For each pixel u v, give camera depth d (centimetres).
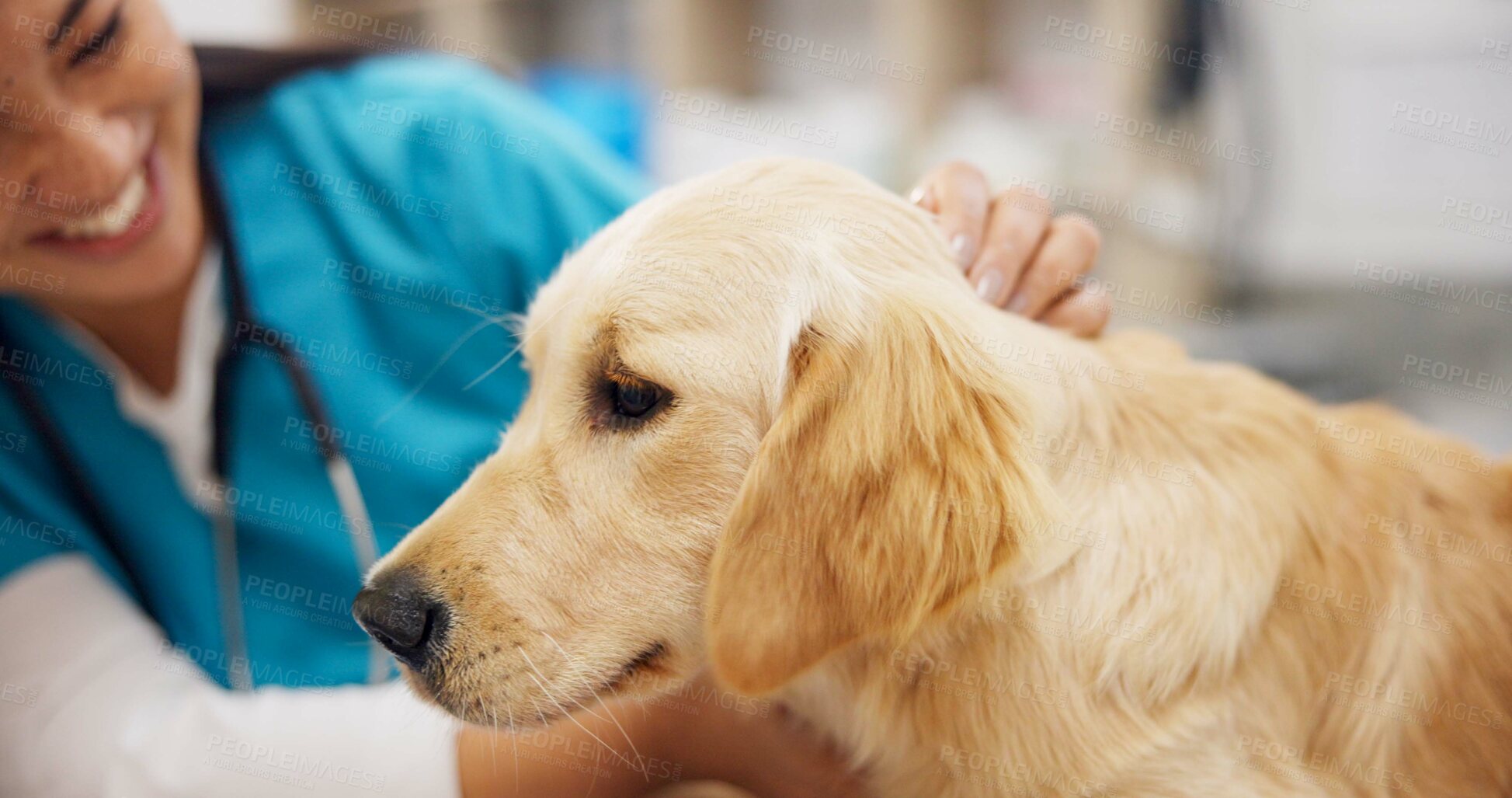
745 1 295
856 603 81
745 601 79
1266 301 231
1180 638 84
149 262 111
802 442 82
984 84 271
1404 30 216
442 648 85
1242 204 230
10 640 101
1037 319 101
